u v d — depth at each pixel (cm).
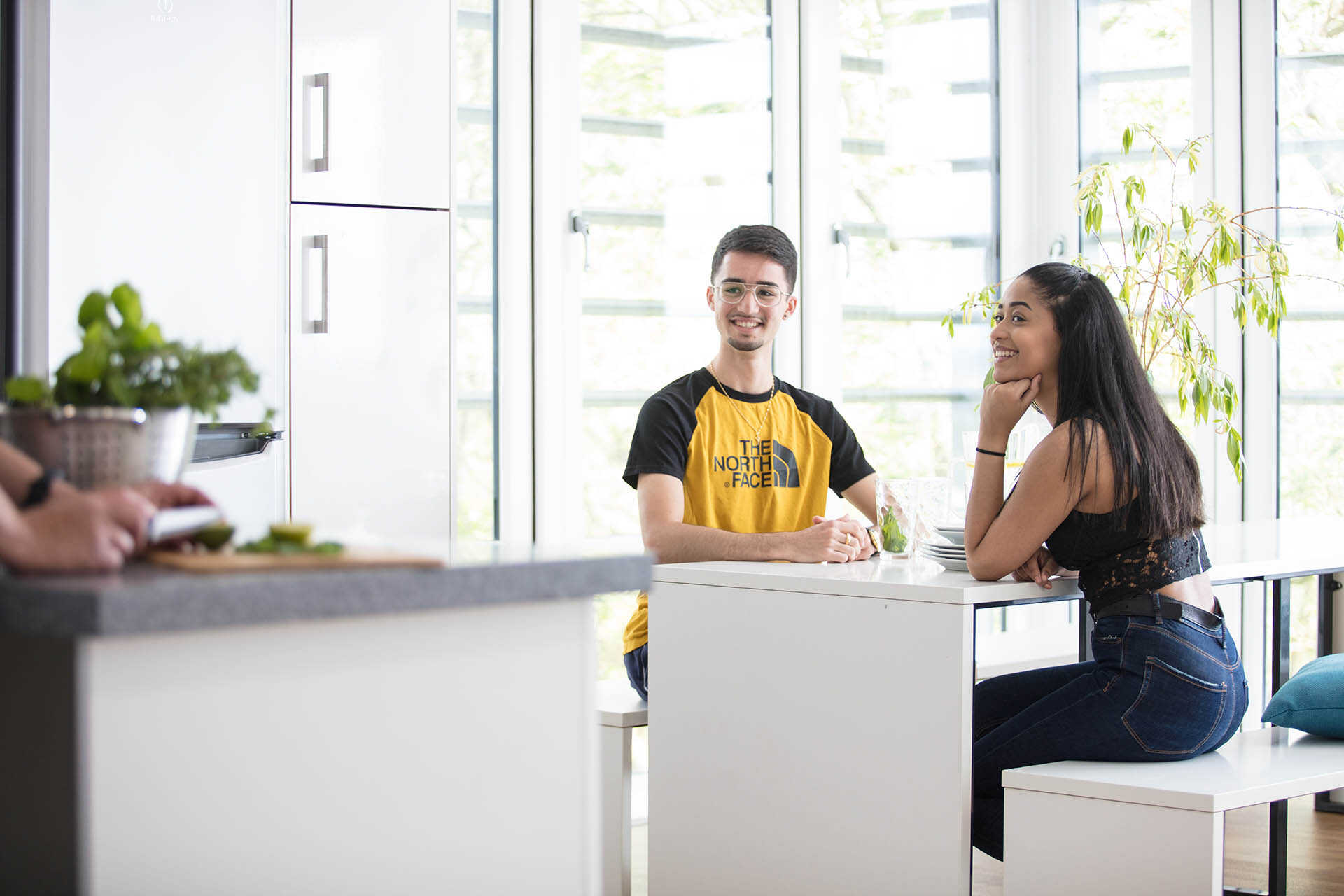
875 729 205
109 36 247
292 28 271
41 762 104
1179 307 350
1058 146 432
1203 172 406
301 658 108
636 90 373
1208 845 182
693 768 229
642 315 375
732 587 224
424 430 284
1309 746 221
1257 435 401
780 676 218
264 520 260
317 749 108
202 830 103
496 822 118
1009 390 213
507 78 350
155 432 121
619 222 371
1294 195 401
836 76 403
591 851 123
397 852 112
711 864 227
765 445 275
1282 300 348
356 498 276
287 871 107
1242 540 281
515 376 352
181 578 103
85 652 97
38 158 241
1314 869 288
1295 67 399
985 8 431
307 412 270
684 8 381
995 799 212
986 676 280
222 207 259
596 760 124
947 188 427
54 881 102
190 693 102
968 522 214
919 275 421
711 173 387
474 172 349
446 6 288
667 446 267
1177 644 202
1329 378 397
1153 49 417
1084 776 194
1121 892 189
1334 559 251
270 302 264
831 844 211
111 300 126
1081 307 210
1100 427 204
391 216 281
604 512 369
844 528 243
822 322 401
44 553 103
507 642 119
